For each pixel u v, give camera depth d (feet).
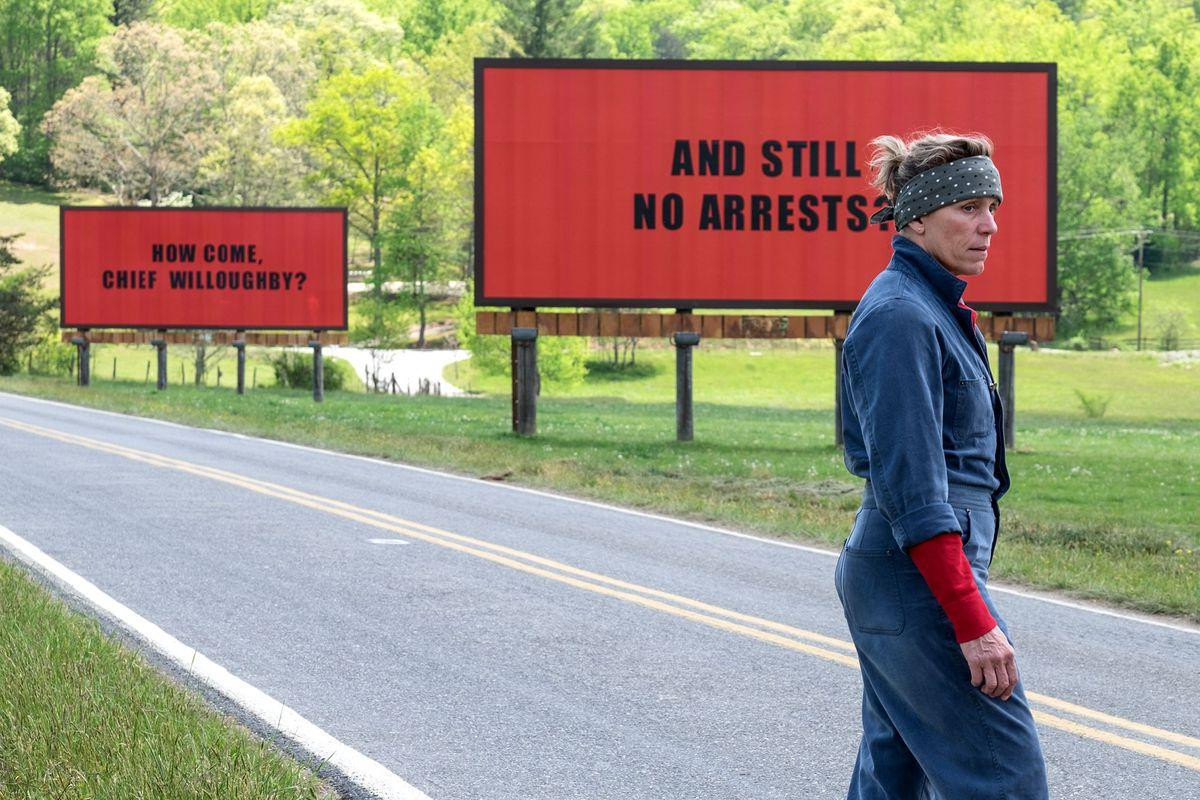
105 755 20.97
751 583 42.80
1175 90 545.44
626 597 39.63
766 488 75.05
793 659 31.83
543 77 102.22
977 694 13.03
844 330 102.42
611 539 52.49
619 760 23.79
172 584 39.83
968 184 13.64
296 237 163.22
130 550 45.91
